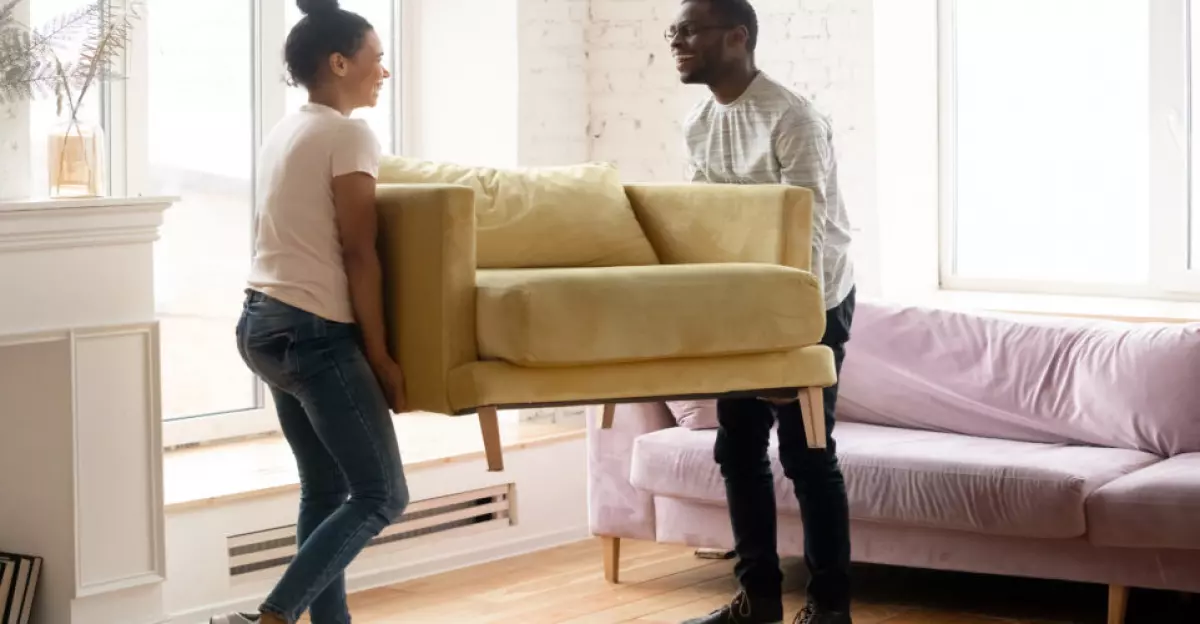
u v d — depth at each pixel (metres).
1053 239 5.32
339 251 3.20
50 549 3.72
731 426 3.67
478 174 3.89
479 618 4.19
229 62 5.12
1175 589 3.74
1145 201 5.15
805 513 3.60
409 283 3.21
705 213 3.70
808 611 3.61
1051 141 5.30
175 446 4.95
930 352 4.58
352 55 3.29
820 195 3.57
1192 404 4.14
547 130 5.55
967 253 5.48
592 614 4.22
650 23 5.60
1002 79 5.36
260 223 3.25
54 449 3.70
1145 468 3.97
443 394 3.15
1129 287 5.16
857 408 4.65
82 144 3.75
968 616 4.11
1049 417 4.35
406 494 3.25
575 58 5.64
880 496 4.04
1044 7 5.28
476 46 5.50
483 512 4.87
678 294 3.26
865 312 4.71
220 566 4.20
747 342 3.32
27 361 3.70
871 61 5.30
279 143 3.24
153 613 3.88
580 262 3.83
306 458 3.36
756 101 3.61
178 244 5.02
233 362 5.17
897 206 5.35
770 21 5.48
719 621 3.74
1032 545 3.90
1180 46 4.99
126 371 3.79
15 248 3.56
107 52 3.89
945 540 4.02
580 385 3.20
